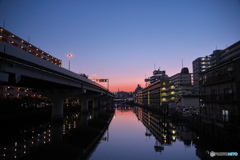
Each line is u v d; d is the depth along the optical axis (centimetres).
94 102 10475
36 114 4922
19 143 2505
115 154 2039
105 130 3638
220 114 2617
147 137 2973
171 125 4250
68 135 3080
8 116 3900
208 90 3484
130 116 6725
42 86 4162
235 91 2598
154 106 9538
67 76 3734
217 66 3142
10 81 2992
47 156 1945
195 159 1880
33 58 2427
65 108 7062
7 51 1927
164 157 1941
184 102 5928
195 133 3231
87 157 1927
